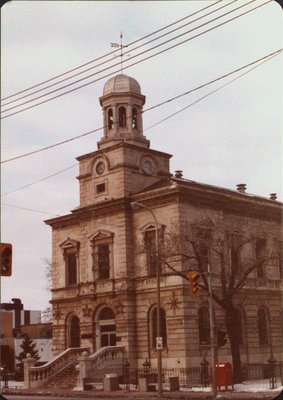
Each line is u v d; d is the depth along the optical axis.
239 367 41.47
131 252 51.88
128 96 58.88
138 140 57.81
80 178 57.72
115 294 51.41
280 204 51.31
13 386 49.97
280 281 51.97
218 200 50.62
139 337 50.25
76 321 55.91
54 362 49.62
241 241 47.69
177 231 47.78
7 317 77.56
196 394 35.34
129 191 53.69
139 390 40.91
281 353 51.53
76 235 56.81
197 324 47.66
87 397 37.22
